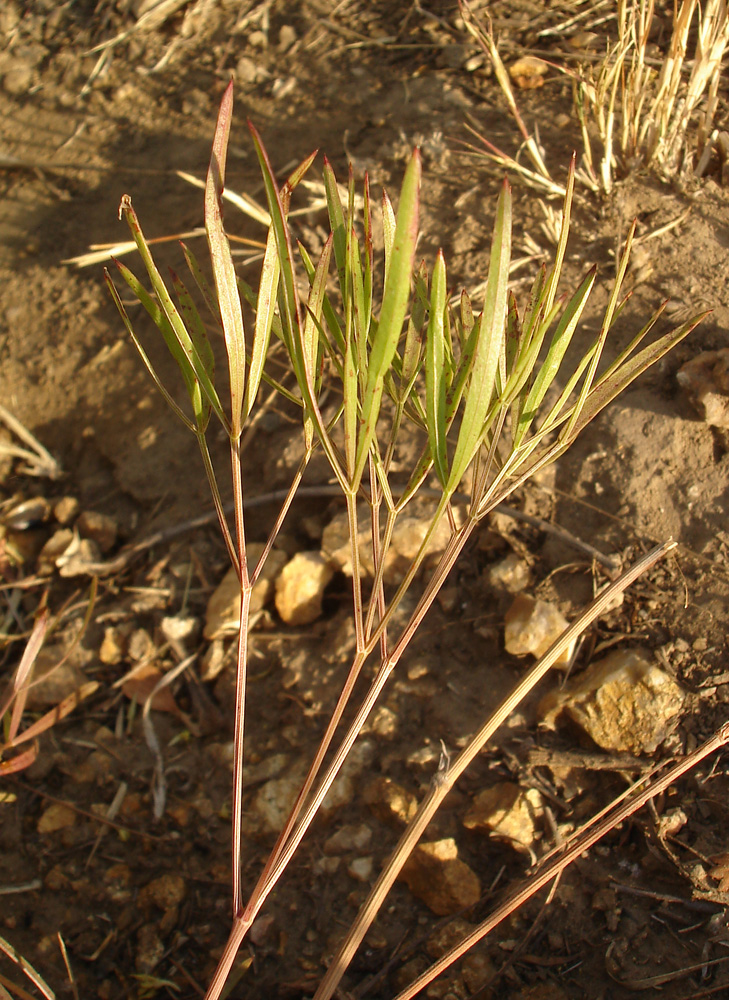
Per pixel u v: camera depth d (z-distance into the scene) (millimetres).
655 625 280
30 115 509
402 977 258
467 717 285
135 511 386
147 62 505
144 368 412
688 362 304
